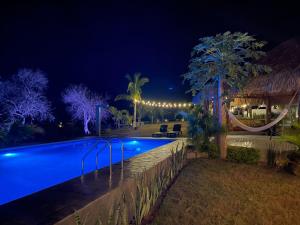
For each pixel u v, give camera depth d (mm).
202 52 9758
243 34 8852
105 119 27375
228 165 7984
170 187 5887
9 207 3441
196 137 9289
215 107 9539
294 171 6953
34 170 10812
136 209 4070
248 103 18172
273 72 13375
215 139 9305
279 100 16344
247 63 9172
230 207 4777
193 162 8484
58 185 4496
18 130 15734
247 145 11281
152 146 15906
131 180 4824
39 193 4035
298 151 7441
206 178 6570
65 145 15539
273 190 5711
